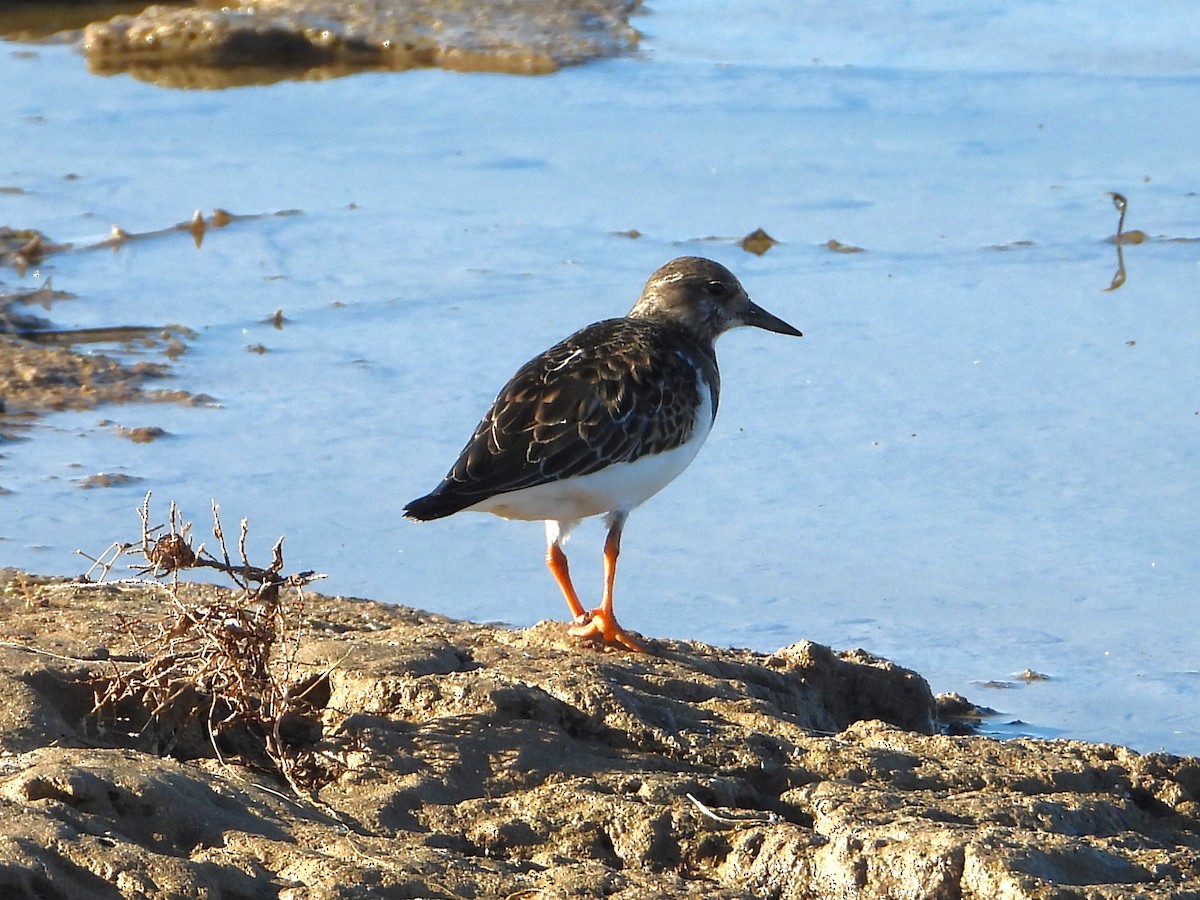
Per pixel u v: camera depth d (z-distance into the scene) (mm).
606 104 23562
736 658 10578
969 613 12008
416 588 12406
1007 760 8992
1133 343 16078
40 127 23109
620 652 10211
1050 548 12805
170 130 23047
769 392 15383
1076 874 7547
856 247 18422
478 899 7191
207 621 8359
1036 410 14883
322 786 8250
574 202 19953
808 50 25922
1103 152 21031
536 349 16250
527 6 28078
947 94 23484
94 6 29641
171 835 7320
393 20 27188
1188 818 8789
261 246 18953
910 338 16328
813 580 12469
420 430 14766
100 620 10305
